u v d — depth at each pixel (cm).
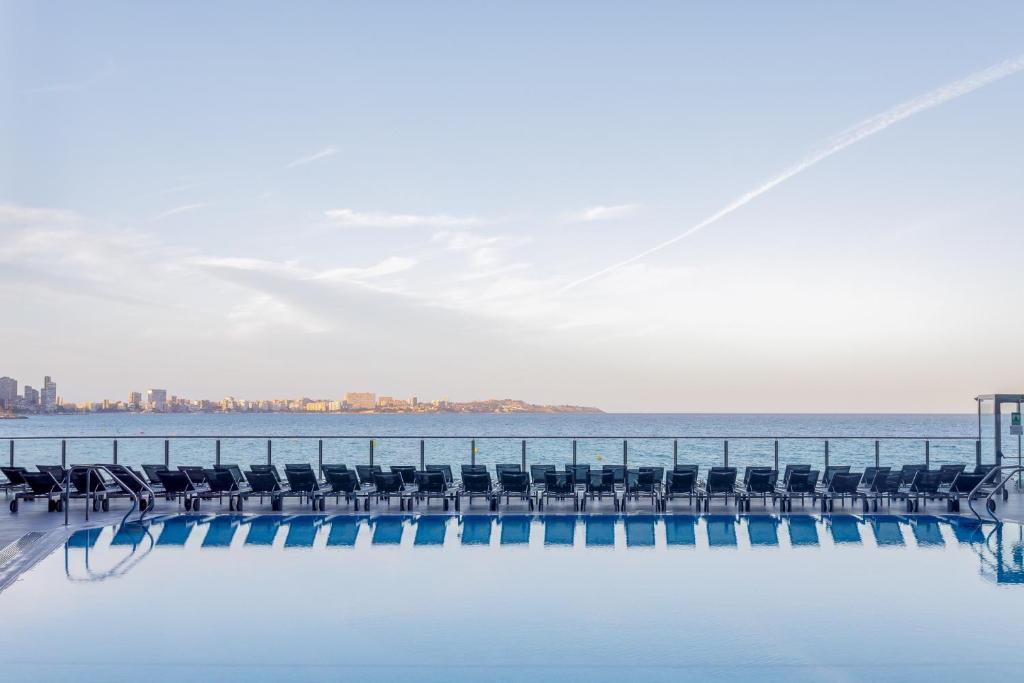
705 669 566
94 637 636
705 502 1347
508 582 823
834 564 912
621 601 750
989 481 1478
